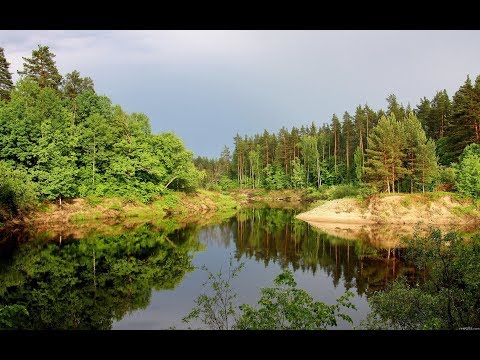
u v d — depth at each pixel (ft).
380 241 105.40
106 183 157.38
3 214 112.88
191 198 200.34
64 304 51.52
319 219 152.76
